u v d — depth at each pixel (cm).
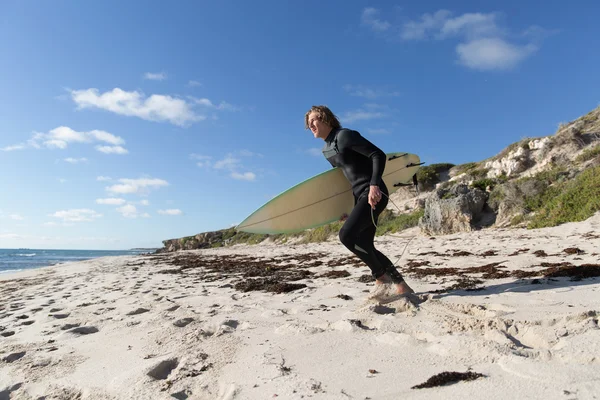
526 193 1652
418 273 630
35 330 414
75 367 272
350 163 382
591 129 1977
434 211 1770
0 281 1279
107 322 412
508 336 239
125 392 217
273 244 3100
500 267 617
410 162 516
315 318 344
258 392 196
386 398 175
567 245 867
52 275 1356
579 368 174
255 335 293
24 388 247
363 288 509
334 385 193
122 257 2606
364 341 254
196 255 2273
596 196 1365
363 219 365
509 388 166
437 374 189
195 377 226
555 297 345
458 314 310
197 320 369
